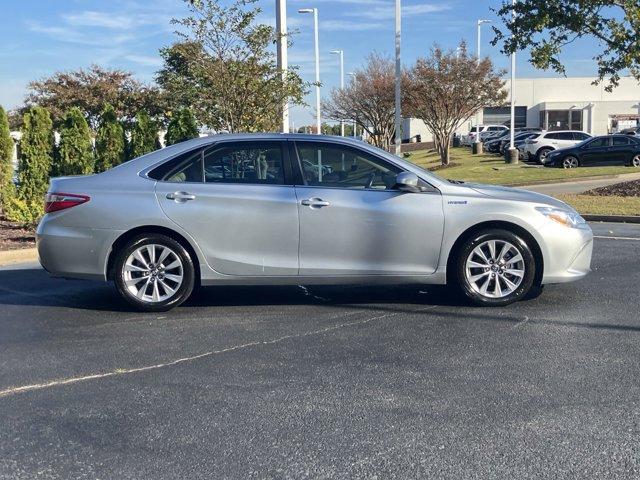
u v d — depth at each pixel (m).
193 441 4.04
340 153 6.82
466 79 33.44
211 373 5.15
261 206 6.64
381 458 3.79
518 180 23.91
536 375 4.98
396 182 6.59
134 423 4.29
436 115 34.34
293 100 14.55
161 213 6.63
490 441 3.96
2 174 13.73
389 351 5.59
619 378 4.90
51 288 8.14
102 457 3.86
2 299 7.58
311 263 6.70
